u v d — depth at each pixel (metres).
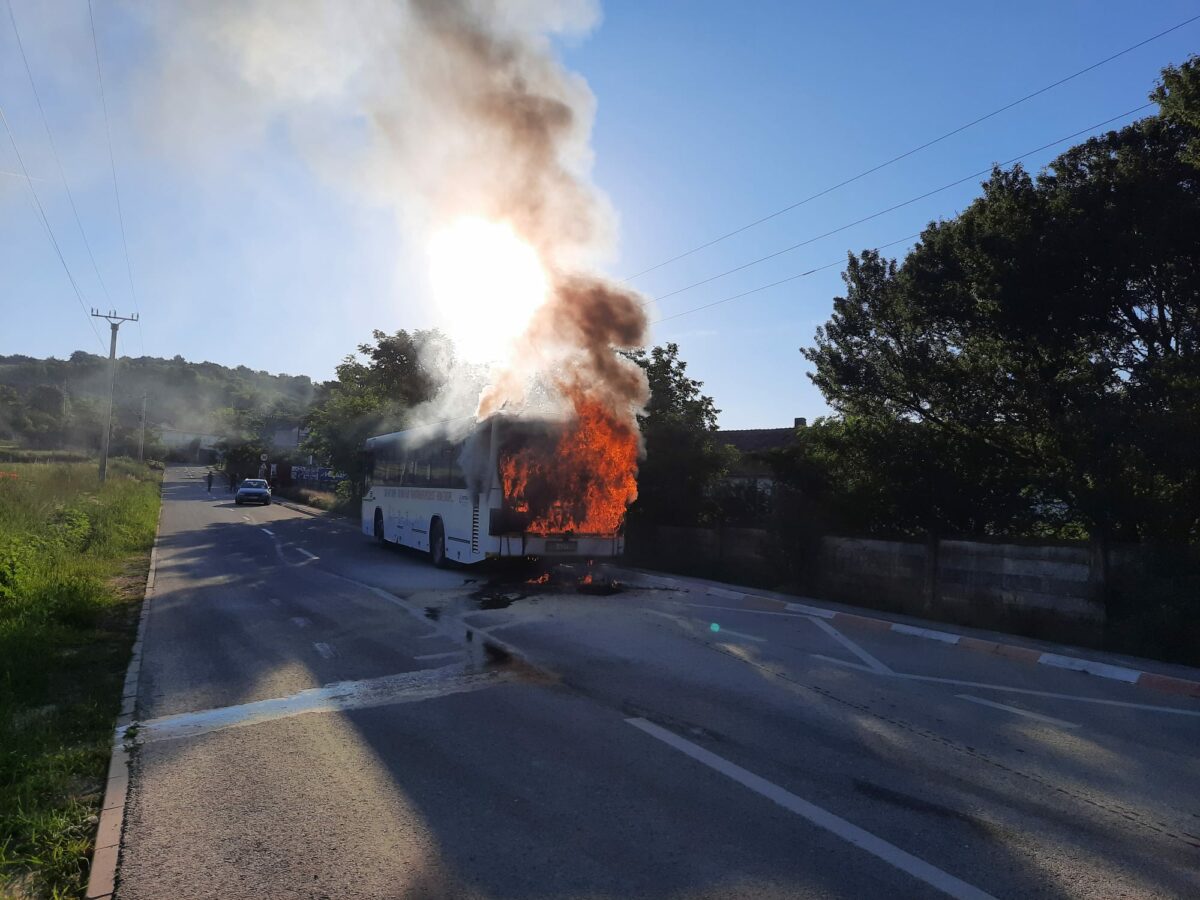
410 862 4.01
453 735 5.96
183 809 4.65
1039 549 11.35
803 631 10.40
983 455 12.21
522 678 7.64
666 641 9.44
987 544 12.02
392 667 8.05
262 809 4.64
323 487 59.50
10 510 17.33
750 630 10.35
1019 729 6.39
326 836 4.30
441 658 8.45
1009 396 11.52
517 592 13.39
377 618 10.78
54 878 3.89
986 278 10.88
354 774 5.18
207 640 9.34
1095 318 10.54
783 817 4.57
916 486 12.62
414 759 5.45
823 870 3.96
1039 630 10.84
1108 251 10.09
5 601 9.80
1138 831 4.52
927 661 8.85
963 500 12.59
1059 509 11.89
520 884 3.80
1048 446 10.88
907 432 12.83
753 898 3.69
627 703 6.82
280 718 6.37
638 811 4.62
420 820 4.50
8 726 5.87
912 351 12.38
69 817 4.54
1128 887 3.88
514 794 4.87
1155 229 9.66
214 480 73.88
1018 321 10.74
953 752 5.76
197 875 3.89
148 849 4.15
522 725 6.20
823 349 13.40
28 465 39.62
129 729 6.06
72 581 11.59
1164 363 9.58
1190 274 9.91
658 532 18.61
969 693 7.50
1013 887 3.84
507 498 14.31
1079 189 10.49
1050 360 10.95
